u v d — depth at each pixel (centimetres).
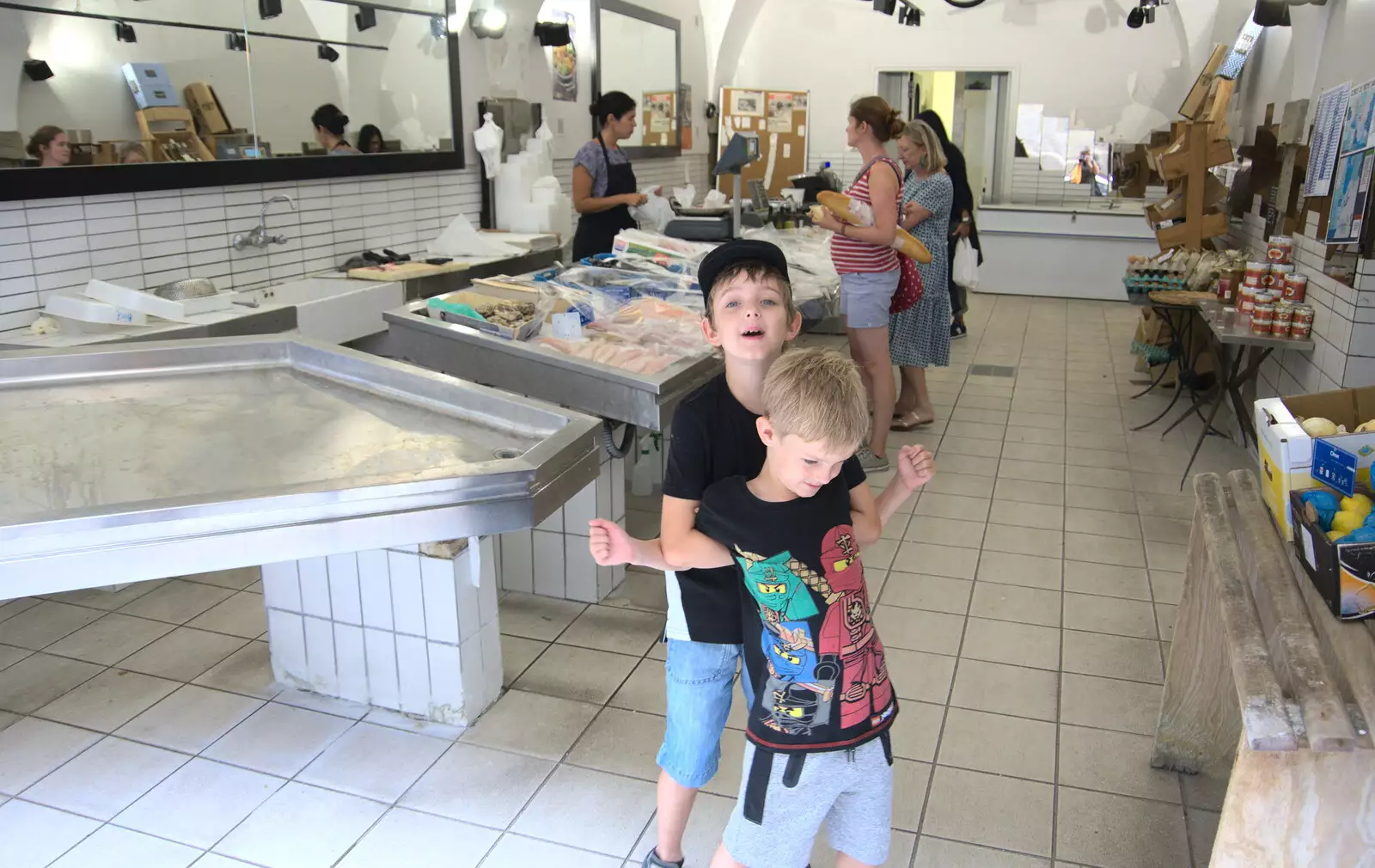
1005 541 391
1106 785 243
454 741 258
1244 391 569
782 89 1021
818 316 418
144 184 373
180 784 241
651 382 274
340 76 473
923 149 491
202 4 392
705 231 461
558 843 222
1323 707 137
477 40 576
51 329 333
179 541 146
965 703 278
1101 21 920
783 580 154
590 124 719
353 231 497
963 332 773
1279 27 591
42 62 332
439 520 161
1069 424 548
